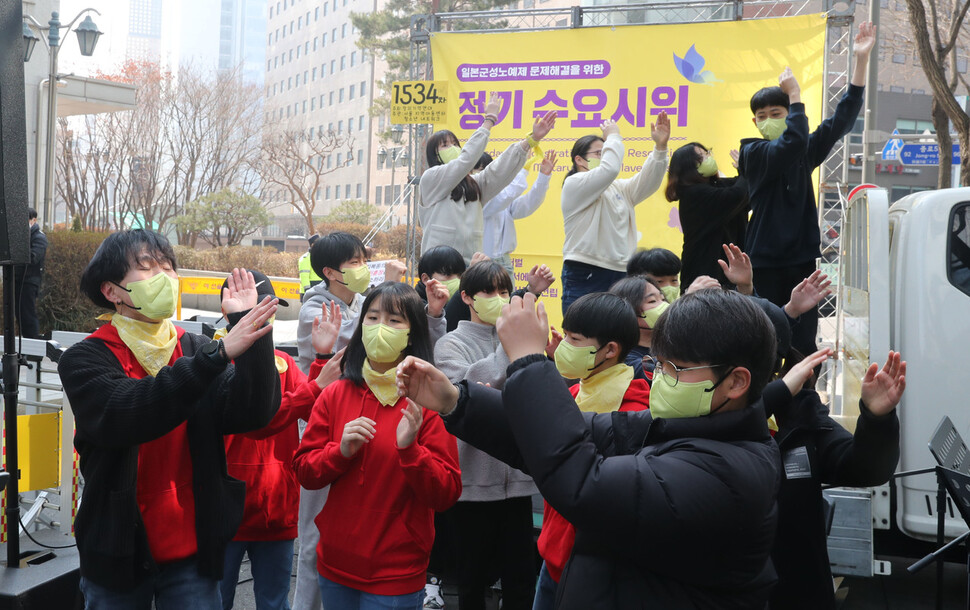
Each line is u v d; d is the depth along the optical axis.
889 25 21.67
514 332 1.97
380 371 3.10
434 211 5.63
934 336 4.37
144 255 2.69
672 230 7.70
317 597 3.59
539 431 1.86
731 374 1.87
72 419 4.09
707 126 7.62
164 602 2.72
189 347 2.93
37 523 4.46
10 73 3.29
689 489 1.76
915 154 15.20
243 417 2.72
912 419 4.36
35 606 3.34
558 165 7.97
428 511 3.06
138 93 34.97
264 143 42.44
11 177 3.29
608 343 2.84
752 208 4.75
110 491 2.56
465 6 31.53
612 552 1.91
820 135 4.62
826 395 6.07
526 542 3.71
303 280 13.04
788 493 2.87
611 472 1.80
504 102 8.08
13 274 3.38
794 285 4.68
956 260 4.41
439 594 4.54
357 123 75.88
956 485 3.16
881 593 4.89
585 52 7.87
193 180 35.91
